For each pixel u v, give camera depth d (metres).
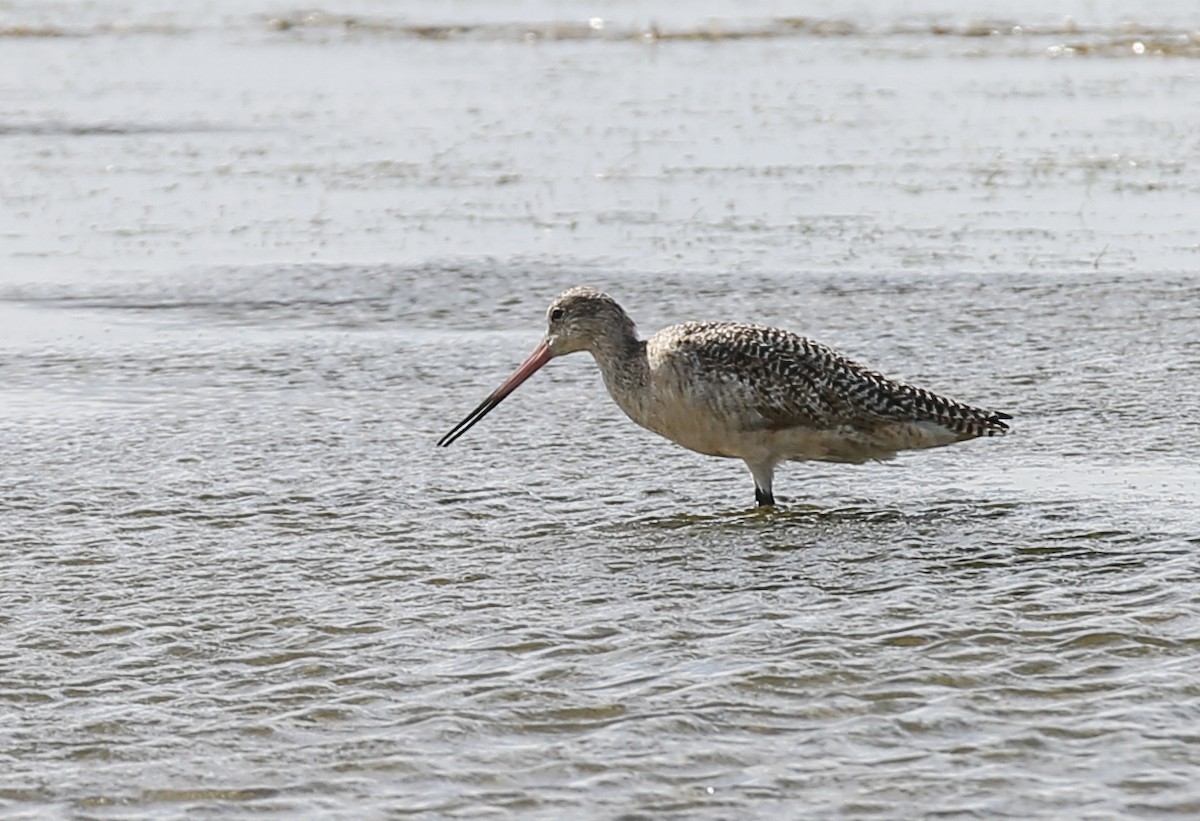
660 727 10.20
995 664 11.01
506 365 19.64
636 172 28.69
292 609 12.21
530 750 9.95
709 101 34.44
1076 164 28.58
